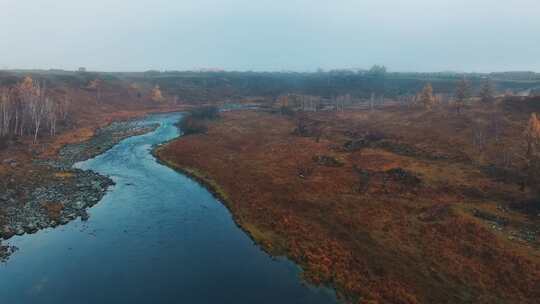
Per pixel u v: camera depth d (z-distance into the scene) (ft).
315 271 122.62
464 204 174.40
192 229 158.10
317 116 451.12
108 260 131.03
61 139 313.12
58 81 520.01
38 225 154.92
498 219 157.48
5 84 404.16
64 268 124.98
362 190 196.65
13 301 106.93
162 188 212.02
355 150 279.28
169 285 116.47
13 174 211.82
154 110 550.77
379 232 148.97
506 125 302.45
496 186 193.88
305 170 233.35
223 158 269.44
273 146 304.30
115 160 271.49
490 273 119.44
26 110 315.58
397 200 182.09
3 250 133.80
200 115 454.81
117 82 632.79
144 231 155.33
